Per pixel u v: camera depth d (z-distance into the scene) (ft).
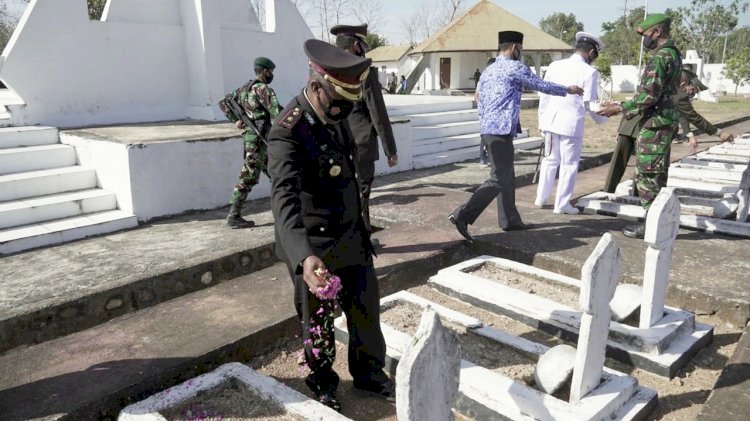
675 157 33.81
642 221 19.17
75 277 13.64
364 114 15.30
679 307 13.42
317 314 9.20
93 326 12.66
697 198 21.49
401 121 29.22
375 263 15.26
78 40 23.73
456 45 121.39
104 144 19.11
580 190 25.45
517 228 18.26
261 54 31.24
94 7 57.21
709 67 139.13
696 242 16.80
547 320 12.53
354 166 9.10
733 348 11.85
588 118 61.98
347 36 14.61
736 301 12.56
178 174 19.66
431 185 25.82
